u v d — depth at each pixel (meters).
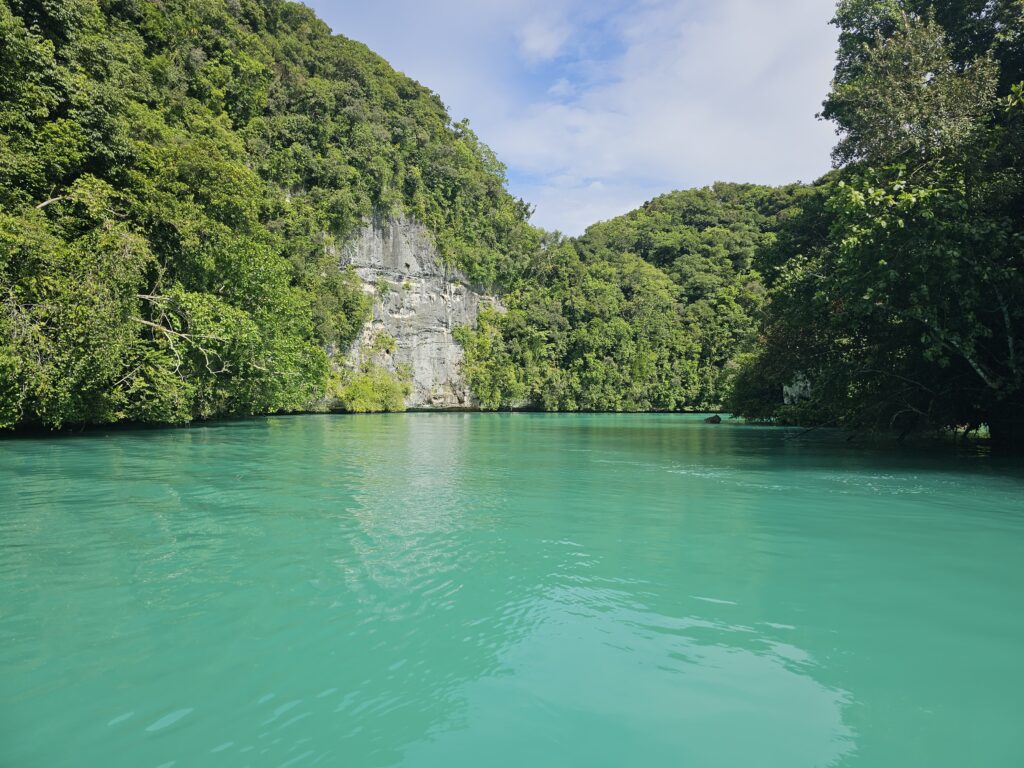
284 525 6.74
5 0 16.70
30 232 14.81
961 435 21.22
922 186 13.23
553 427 30.97
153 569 5.08
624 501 8.59
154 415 19.77
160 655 3.51
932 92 13.26
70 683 3.17
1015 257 12.69
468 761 2.54
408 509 7.82
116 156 18.91
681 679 3.32
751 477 11.16
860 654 3.64
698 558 5.64
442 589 4.73
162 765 2.47
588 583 4.89
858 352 17.67
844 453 16.11
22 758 2.51
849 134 17.27
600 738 2.74
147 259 18.12
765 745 2.70
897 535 6.56
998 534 6.59
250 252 25.88
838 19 18.66
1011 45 14.67
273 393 28.23
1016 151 12.84
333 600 4.45
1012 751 2.68
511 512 7.70
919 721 2.91
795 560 5.56
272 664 3.43
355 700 3.06
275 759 2.53
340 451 15.43
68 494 8.48
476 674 3.35
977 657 3.60
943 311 12.91
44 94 16.72
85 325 15.49
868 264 13.30
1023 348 13.06
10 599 4.36
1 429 17.92
